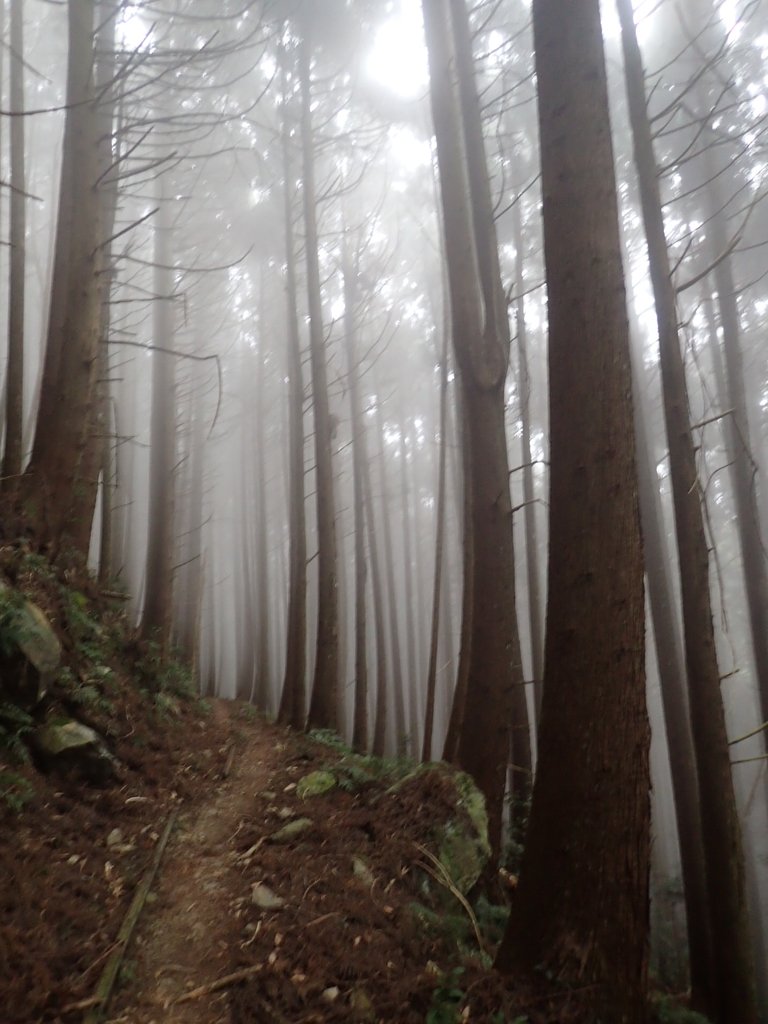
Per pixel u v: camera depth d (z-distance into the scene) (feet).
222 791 24.35
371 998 13.57
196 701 36.68
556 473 14.21
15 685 19.74
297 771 27.37
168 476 50.88
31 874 14.80
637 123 29.86
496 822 24.62
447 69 28.91
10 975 11.98
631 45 30.32
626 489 13.79
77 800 19.15
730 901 24.43
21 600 21.66
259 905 15.96
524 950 13.37
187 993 12.94
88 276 27.45
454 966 15.31
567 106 14.84
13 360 29.76
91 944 13.75
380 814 22.40
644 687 13.46
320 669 41.55
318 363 44.83
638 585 13.62
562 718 13.42
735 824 24.84
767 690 44.52
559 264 14.56
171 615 49.26
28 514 25.91
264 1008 12.76
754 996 23.90
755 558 46.24
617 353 14.16
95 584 31.63
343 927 15.76
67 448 26.86
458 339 26.76
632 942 12.78
